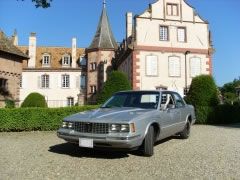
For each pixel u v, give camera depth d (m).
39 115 13.45
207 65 30.44
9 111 13.15
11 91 25.70
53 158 7.29
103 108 8.71
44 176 5.76
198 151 8.23
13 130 13.32
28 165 6.59
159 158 7.35
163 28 30.11
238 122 18.83
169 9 30.45
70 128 7.42
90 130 7.10
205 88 17.78
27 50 50.81
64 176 5.77
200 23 30.91
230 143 9.60
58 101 47.31
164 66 29.56
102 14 45.81
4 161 6.98
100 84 43.03
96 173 5.98
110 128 6.92
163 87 29.27
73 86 47.72
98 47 43.38
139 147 7.66
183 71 29.91
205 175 5.89
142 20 29.67
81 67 47.94
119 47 40.41
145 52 29.28
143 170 6.23
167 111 8.70
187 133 10.61
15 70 26.20
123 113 7.52
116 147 6.89
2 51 24.53
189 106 11.05
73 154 7.78
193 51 30.28
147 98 8.85
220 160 7.14
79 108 13.99
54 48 50.97
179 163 6.83
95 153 7.91
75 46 48.84
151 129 7.65
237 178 5.72
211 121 17.39
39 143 9.60
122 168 6.38
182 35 30.45
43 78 47.72
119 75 18.69
